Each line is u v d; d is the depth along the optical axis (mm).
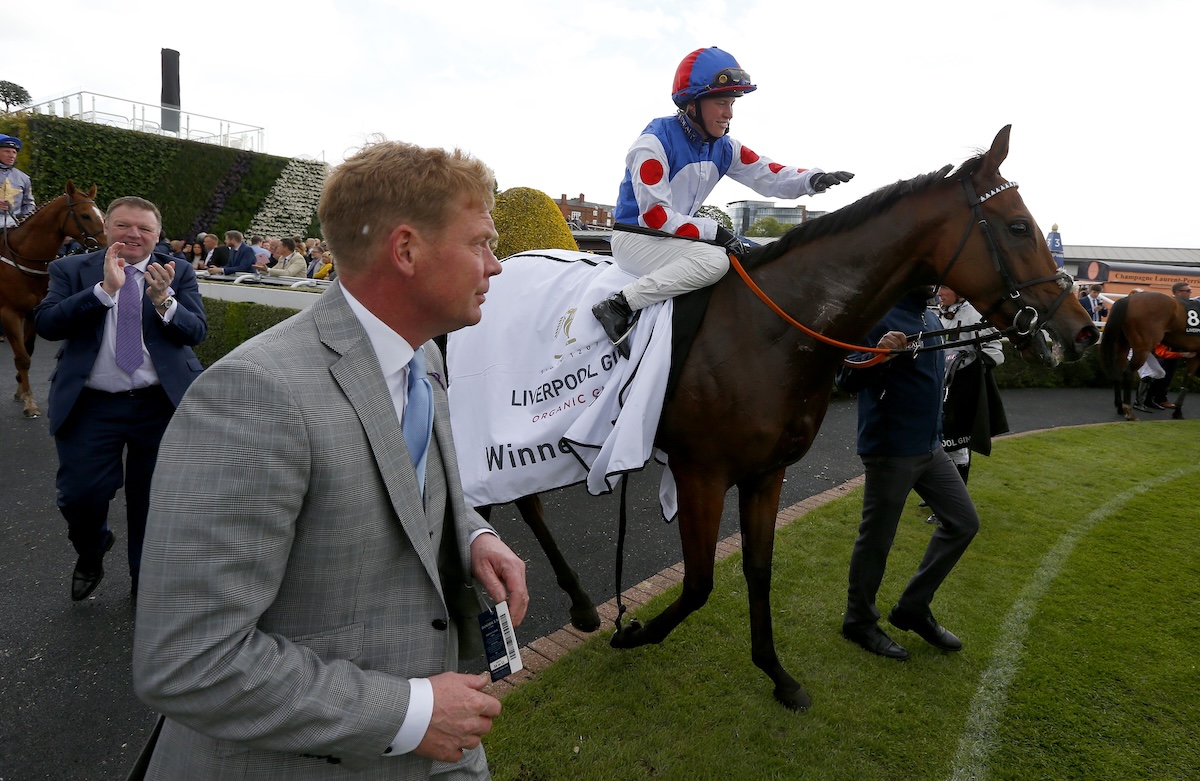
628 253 2420
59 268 2748
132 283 2701
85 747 2109
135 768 1038
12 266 5633
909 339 2479
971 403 3299
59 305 2576
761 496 2379
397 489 931
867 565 2684
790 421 2250
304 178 17047
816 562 3566
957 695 2484
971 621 3014
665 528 4082
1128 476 5441
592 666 2568
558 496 4582
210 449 795
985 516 4375
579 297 2465
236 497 789
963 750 2191
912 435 2520
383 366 976
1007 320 2225
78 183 14195
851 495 4723
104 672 2475
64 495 2676
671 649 2705
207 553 774
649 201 2344
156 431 2777
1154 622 3025
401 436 954
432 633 993
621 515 2389
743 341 2229
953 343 2322
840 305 2215
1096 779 2088
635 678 2502
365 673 879
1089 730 2301
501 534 3934
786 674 2408
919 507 4570
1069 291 2166
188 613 766
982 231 2172
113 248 2586
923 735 2268
